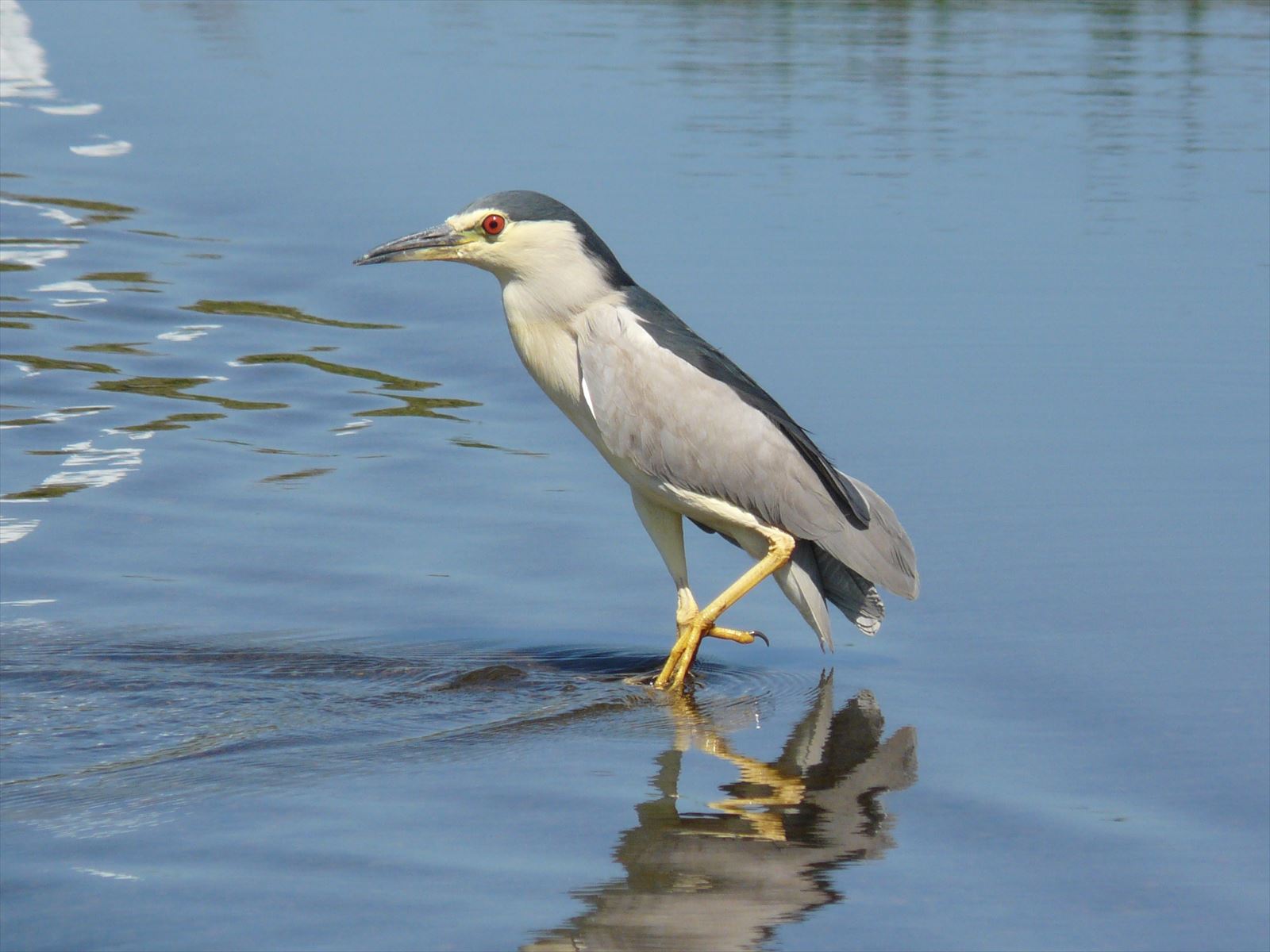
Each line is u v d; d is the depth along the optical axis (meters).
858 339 16.17
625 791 8.15
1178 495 12.36
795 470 10.16
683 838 7.64
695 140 24.50
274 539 11.71
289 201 21.42
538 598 10.88
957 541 11.52
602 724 9.09
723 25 35.91
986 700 9.30
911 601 10.68
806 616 10.34
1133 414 14.20
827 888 7.14
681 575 10.43
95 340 16.39
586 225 10.54
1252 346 16.12
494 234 10.34
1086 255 19.25
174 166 23.03
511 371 15.84
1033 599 10.61
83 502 12.30
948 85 29.81
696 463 10.20
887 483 12.58
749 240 19.45
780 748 8.72
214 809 7.88
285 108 26.34
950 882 7.23
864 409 14.27
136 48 31.12
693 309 16.97
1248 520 11.88
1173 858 7.44
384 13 35.84
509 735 8.90
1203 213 21.30
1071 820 7.80
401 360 16.12
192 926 6.73
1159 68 32.28
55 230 20.11
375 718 9.09
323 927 6.73
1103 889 7.16
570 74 29.39
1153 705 9.11
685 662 9.79
